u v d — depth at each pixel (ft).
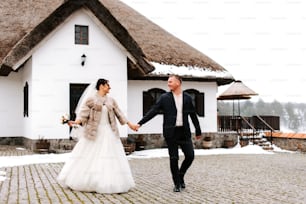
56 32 52.80
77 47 53.67
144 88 64.75
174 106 24.98
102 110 25.55
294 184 29.30
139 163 43.96
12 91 61.11
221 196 23.63
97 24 54.39
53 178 30.14
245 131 76.84
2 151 51.75
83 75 53.88
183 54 69.72
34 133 51.67
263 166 42.14
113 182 24.13
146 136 64.49
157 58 65.98
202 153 59.67
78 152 25.30
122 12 75.51
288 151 67.46
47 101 52.21
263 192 25.43
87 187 24.36
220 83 73.67
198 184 28.55
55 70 52.65
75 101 54.08
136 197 22.98
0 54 56.49
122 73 55.57
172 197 23.07
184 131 25.02
